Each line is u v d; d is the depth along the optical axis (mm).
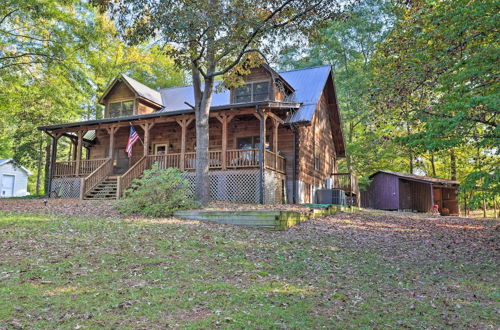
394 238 10484
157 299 4652
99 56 23609
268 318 4199
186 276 5703
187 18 9867
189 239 8125
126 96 20625
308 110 17422
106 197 15633
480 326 4332
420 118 11336
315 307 4691
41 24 18250
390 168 30594
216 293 4973
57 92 20109
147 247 7312
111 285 5133
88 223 9492
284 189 17000
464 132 9305
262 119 14914
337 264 7234
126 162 20344
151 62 27828
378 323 4281
